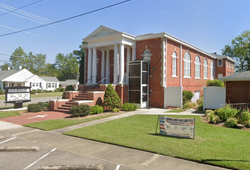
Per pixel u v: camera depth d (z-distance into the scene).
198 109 16.20
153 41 18.36
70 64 81.12
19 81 47.56
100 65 22.78
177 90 17.17
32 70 81.81
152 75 18.44
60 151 6.98
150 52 18.53
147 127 10.09
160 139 7.82
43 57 87.12
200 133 8.60
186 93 18.14
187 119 7.94
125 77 19.67
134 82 18.06
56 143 7.95
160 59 17.91
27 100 19.12
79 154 6.62
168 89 17.56
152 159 5.97
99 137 8.41
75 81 65.75
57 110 16.41
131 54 20.03
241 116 10.42
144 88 18.12
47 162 6.02
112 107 15.84
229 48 49.69
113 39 18.38
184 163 5.61
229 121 10.01
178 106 17.09
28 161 6.15
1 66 83.88
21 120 13.20
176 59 20.08
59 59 84.56
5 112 16.34
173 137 8.11
